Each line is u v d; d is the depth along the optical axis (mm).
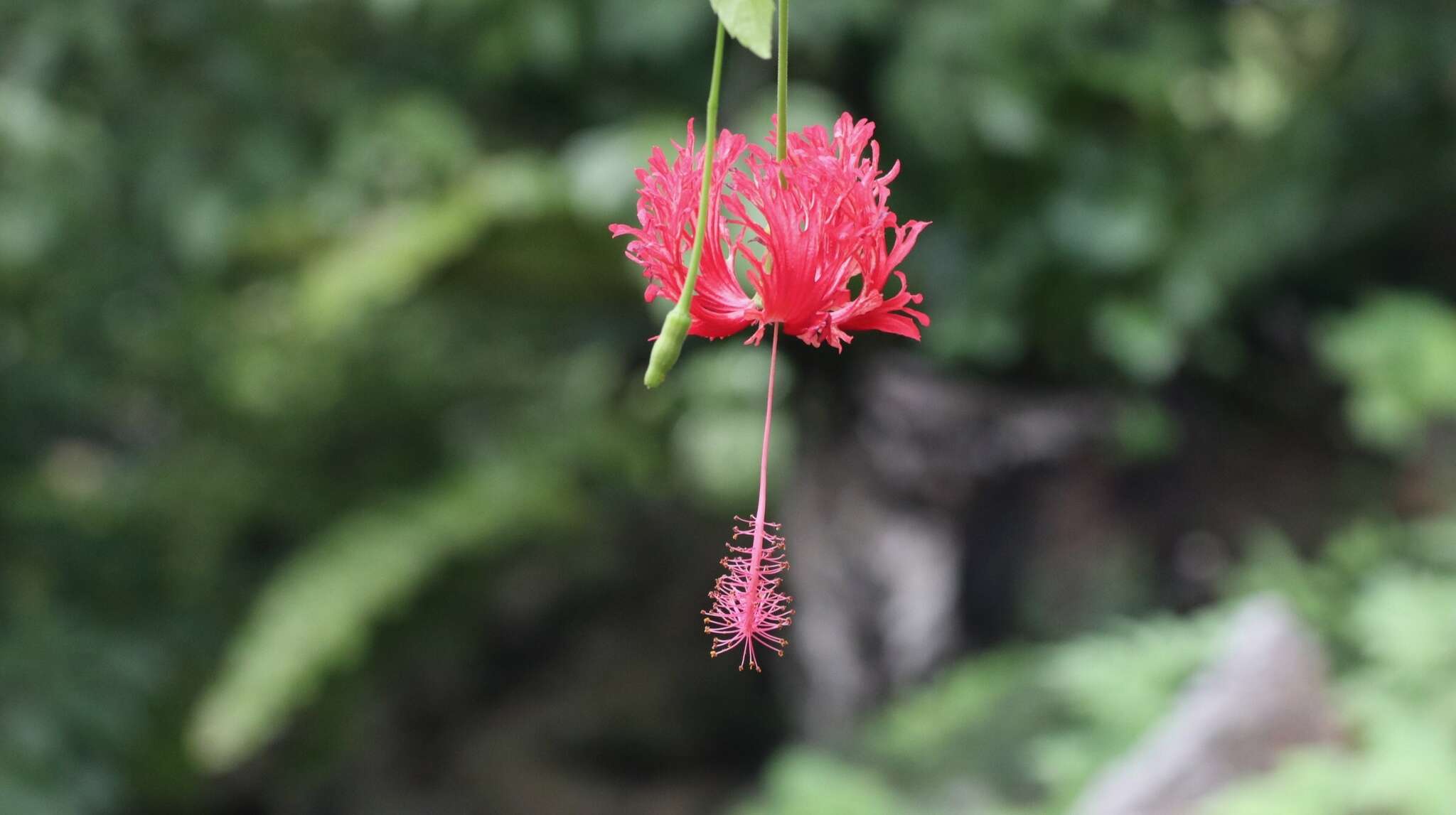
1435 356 3857
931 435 4391
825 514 4680
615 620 5777
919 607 4473
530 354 5289
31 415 4734
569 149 4422
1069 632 4336
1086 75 3977
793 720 5227
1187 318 4164
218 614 5008
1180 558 4441
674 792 5535
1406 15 4129
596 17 4191
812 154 1094
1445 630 2971
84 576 4836
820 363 4637
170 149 4133
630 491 5652
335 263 4035
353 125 4203
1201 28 4223
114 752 4578
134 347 4773
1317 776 2520
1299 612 3730
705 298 1111
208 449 5129
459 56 4496
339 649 4355
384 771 5613
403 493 4965
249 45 4219
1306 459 4641
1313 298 4969
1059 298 4297
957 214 4262
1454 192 4598
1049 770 3115
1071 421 4367
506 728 5660
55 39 3918
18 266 4051
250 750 5105
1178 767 2758
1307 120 4316
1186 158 4316
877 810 3238
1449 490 4254
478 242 4016
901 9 4004
